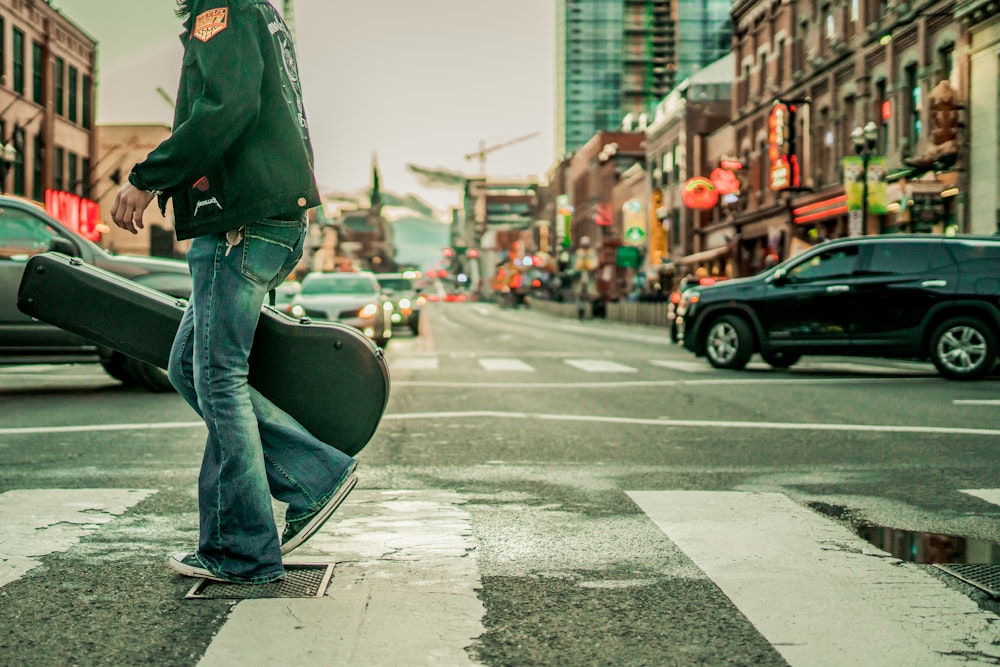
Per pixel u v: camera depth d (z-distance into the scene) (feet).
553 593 12.69
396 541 15.37
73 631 11.09
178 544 15.05
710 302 53.57
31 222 38.75
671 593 12.74
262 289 12.22
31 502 18.04
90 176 167.43
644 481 20.80
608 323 179.83
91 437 26.91
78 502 18.08
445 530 16.16
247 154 11.74
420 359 63.31
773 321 51.42
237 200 11.75
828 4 125.18
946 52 96.17
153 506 17.88
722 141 169.27
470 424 30.19
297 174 11.93
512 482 20.65
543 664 10.27
